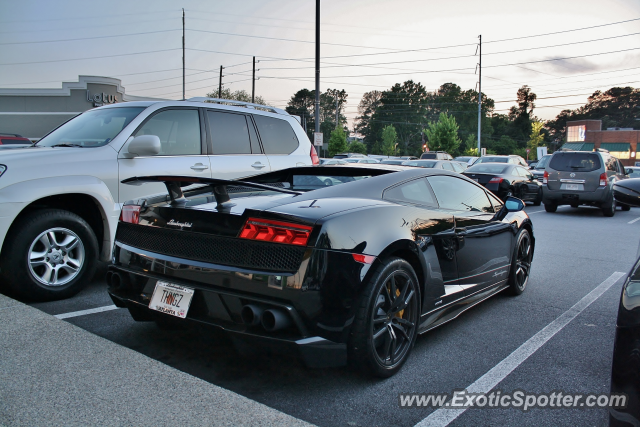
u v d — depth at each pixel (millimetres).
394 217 2660
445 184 3496
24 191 3510
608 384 2621
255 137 5469
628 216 12406
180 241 2537
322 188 2928
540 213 12883
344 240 2295
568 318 3801
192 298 2418
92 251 3936
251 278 2250
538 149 41250
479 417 2232
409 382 2578
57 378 2277
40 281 3670
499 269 3947
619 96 157500
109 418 1956
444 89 120250
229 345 2994
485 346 3158
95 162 4012
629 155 82500
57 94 26031
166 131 4660
